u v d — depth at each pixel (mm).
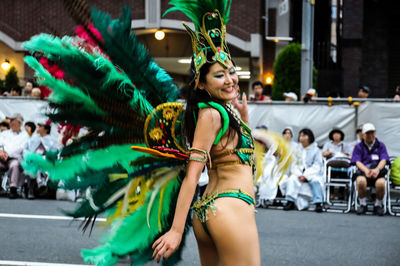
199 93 3270
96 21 3344
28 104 11375
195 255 5977
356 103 11141
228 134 3211
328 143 10812
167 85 3588
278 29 15273
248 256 3092
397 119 11078
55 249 6082
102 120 3395
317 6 22922
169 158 3445
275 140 4484
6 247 6145
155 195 3486
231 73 3242
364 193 9289
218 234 3111
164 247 3084
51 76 3281
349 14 21516
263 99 12047
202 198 3256
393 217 8992
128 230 3504
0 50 19969
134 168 3457
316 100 11898
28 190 9938
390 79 22344
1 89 14133
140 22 19172
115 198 3490
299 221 8336
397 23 22219
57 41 3262
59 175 3439
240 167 3242
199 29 3230
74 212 3527
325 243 6742
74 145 3430
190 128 3279
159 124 3406
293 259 5898
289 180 9633
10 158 10023
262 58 19562
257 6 18922
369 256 6117
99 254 3492
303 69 13430
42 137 9867
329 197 10266
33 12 19578
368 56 22391
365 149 9547
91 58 3301
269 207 9773
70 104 3340
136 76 3496
